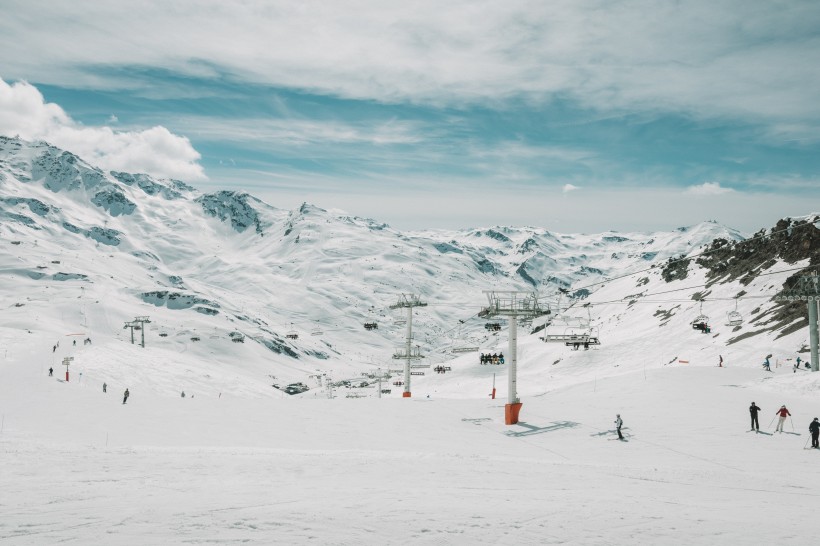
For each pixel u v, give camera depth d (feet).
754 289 406.82
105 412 158.20
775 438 109.91
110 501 50.39
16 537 37.76
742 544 40.06
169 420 142.41
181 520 42.80
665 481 73.15
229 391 501.97
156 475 67.92
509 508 49.39
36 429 128.77
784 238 448.65
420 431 128.16
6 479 64.39
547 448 109.29
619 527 43.70
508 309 147.84
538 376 361.30
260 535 38.83
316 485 61.77
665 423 125.70
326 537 38.65
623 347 381.60
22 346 437.58
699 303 434.71
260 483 62.95
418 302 259.80
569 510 49.21
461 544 38.14
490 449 107.65
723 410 134.92
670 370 203.10
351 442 114.52
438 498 53.78
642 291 597.93
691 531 43.14
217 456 83.30
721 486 70.95
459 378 422.82
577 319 232.12
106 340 565.53
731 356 280.10
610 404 153.28
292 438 118.93
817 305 192.34
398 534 39.91
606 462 92.79
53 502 49.98
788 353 254.88
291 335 526.57
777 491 68.49
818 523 47.62
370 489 59.06
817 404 139.74
